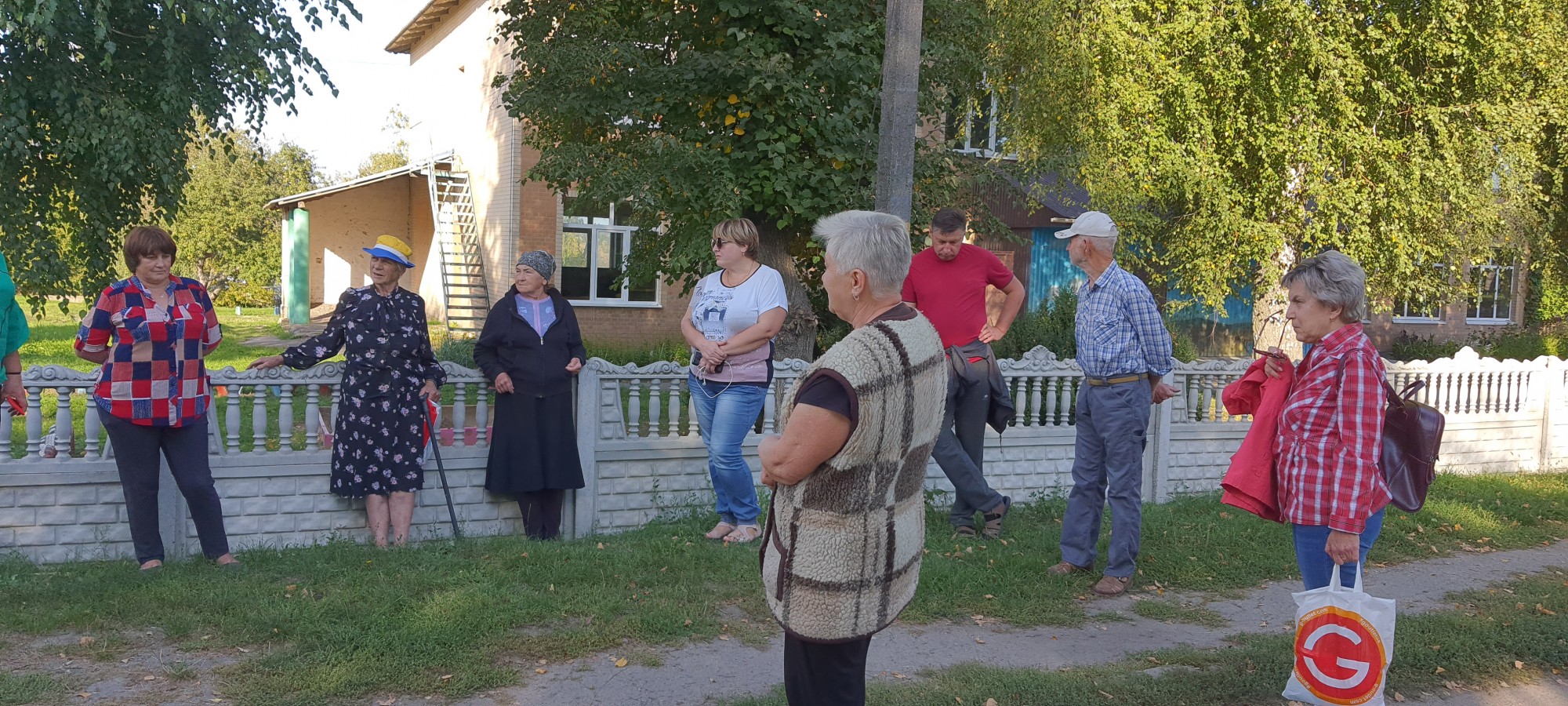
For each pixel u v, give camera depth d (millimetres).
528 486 5633
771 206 10320
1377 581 5609
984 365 6160
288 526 5477
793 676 2557
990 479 7188
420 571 4984
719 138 9930
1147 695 3811
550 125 11117
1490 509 7367
